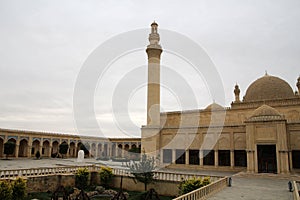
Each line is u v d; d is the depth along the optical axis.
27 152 50.66
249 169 27.83
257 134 28.42
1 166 31.78
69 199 18.83
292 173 26.92
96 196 22.14
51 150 54.91
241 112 37.78
